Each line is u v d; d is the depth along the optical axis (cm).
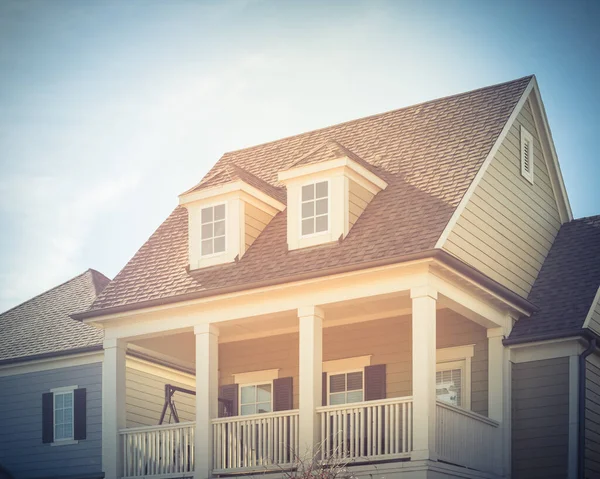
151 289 2403
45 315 2873
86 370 2573
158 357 2791
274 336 2530
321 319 2192
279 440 2162
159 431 2338
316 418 2111
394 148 2494
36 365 2650
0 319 2952
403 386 2320
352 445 2055
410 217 2191
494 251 2289
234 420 2223
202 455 2227
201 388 2269
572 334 2183
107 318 2409
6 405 2673
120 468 2359
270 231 2400
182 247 2528
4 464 2630
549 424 2189
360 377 2386
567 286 2372
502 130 2367
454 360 2306
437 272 2080
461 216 2186
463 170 2280
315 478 1964
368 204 2303
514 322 2298
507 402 2222
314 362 2141
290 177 2302
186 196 2439
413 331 2034
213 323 2298
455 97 2592
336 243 2211
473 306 2170
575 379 2183
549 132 2583
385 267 2067
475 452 2120
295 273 2177
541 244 2514
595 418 2233
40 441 2598
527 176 2494
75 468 2525
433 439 1978
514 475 2200
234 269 2325
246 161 2831
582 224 2617
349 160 2238
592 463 2191
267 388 2520
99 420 2520
